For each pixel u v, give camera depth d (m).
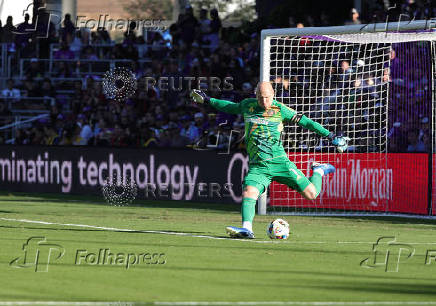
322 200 50.72
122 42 83.31
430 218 44.78
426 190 47.34
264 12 82.75
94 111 73.81
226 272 21.73
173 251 26.34
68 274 21.30
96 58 82.88
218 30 78.38
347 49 59.94
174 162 60.00
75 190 66.25
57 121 75.06
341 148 31.38
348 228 38.09
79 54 83.56
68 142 72.94
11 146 70.94
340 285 19.77
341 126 51.47
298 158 51.38
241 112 31.95
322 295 18.25
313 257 25.38
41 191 68.81
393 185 49.16
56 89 82.25
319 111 51.22
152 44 80.06
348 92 54.75
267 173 31.58
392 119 55.50
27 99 82.19
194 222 39.97
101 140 69.75
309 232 35.19
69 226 36.19
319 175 32.78
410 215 46.94
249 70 69.38
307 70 59.09
